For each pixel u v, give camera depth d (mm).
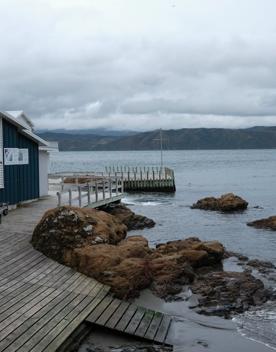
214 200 38938
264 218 31906
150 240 25469
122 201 44312
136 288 14523
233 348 11742
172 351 11398
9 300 12109
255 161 175000
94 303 12719
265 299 14984
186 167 127562
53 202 26391
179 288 15555
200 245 19297
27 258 15242
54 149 31766
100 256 14695
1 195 22922
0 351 9742
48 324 11156
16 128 24781
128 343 11523
